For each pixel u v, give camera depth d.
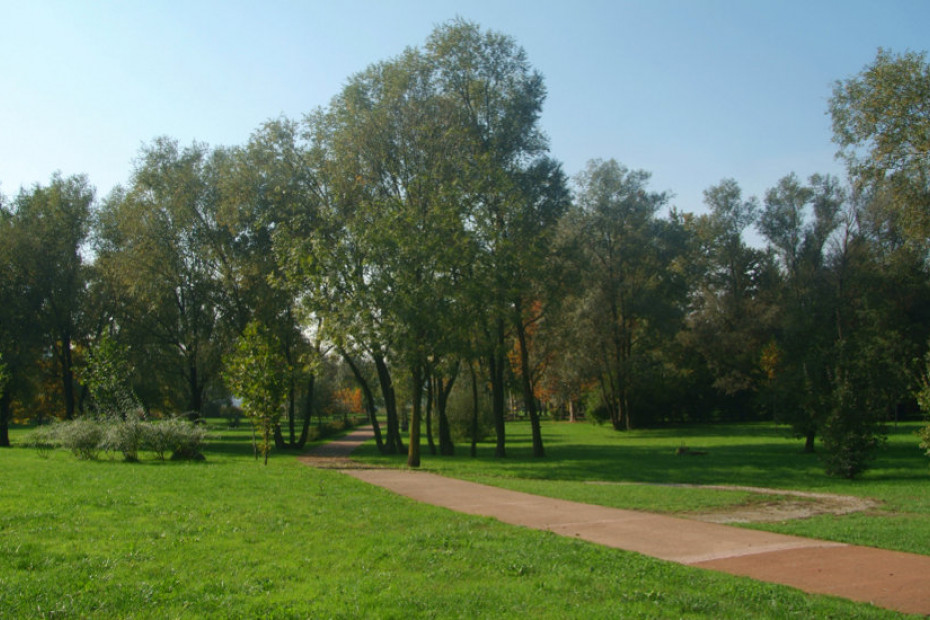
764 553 9.02
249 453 33.16
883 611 6.29
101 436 21.77
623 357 52.94
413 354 22.19
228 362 22.11
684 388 60.97
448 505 13.18
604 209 47.66
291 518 10.21
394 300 21.56
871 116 23.42
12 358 35.56
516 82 30.61
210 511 10.49
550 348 40.97
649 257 52.34
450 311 22.39
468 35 29.88
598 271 48.50
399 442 34.19
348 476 17.67
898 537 10.20
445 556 7.96
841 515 13.18
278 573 7.01
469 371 36.94
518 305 31.09
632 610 5.99
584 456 31.08
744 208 58.56
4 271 36.78
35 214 38.91
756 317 54.50
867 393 21.81
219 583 6.49
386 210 23.12
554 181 30.83
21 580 6.25
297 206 29.47
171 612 5.59
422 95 29.30
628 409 57.00
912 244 27.27
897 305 42.09
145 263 33.72
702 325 57.59
